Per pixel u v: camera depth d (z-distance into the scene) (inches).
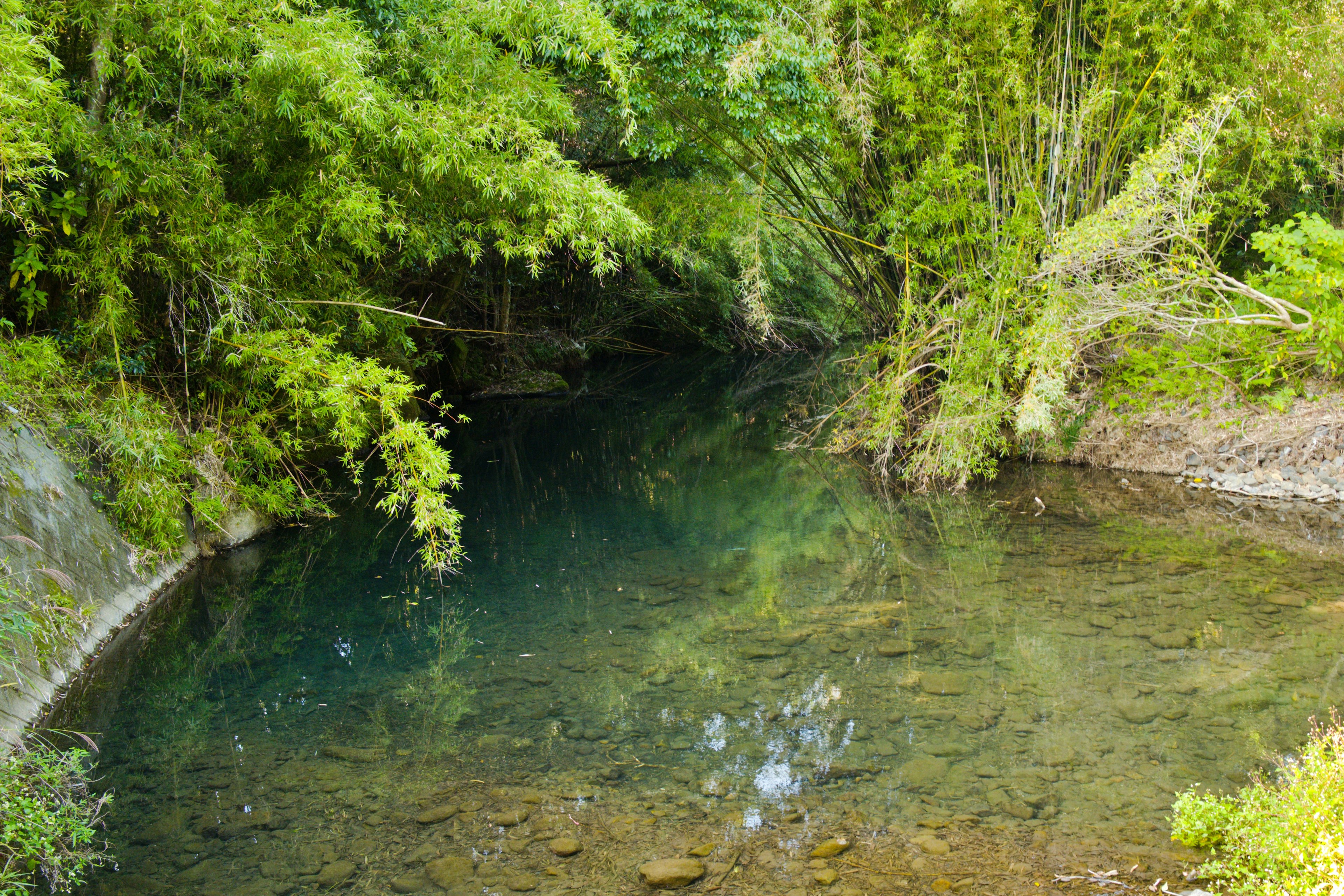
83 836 112.0
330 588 234.8
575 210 244.1
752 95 286.8
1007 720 149.0
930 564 243.0
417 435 221.0
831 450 403.9
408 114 225.6
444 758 143.6
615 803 127.4
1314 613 189.2
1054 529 268.4
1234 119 305.0
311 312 268.2
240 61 230.2
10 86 161.9
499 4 244.2
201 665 185.6
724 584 233.0
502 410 582.2
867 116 306.0
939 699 158.7
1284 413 301.7
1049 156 316.2
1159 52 298.4
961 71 304.0
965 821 118.5
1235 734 138.9
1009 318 308.3
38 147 162.9
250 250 234.4
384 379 229.3
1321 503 276.1
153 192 218.8
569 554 264.5
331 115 230.1
